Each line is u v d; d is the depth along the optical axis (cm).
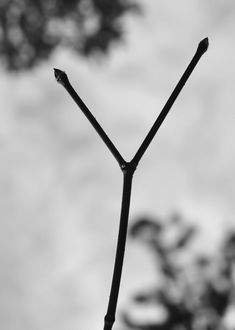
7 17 581
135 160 119
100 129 121
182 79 121
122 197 116
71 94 121
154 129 120
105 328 108
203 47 120
